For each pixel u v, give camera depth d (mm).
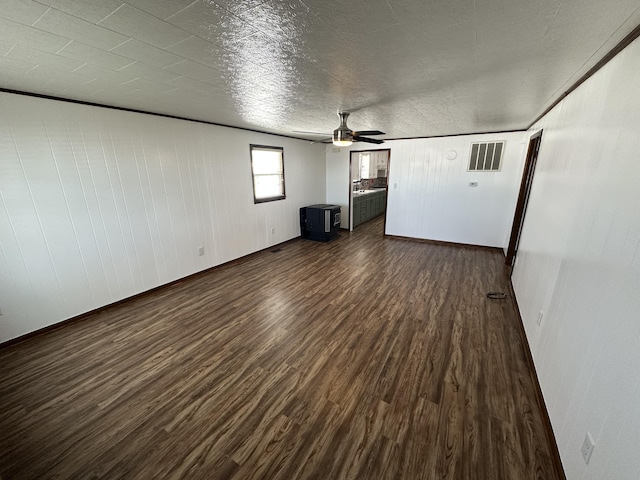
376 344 2352
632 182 1063
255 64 1690
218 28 1250
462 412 1686
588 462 1077
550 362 1669
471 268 4078
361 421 1639
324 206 5879
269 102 2627
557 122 2428
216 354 2252
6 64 1641
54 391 1894
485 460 1406
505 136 4547
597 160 1442
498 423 1609
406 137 5324
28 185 2365
